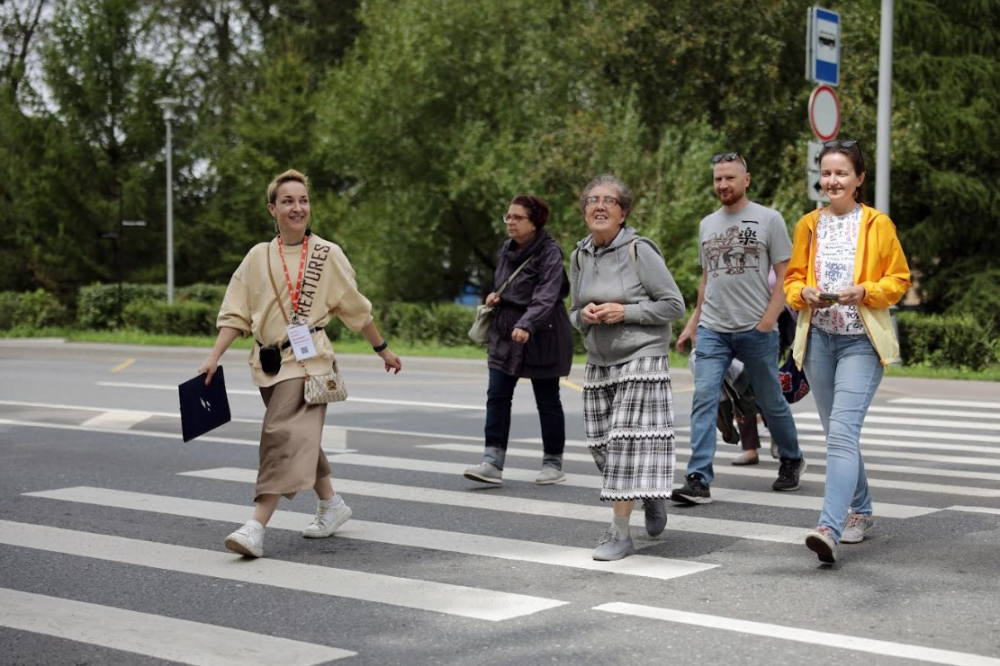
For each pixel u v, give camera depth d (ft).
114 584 19.24
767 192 88.07
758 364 26.94
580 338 81.56
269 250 21.50
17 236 130.00
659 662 14.89
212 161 133.49
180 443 36.86
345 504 24.29
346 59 111.04
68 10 128.67
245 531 20.97
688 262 76.95
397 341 87.15
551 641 15.84
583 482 29.50
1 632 16.46
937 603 17.81
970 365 65.00
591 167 82.33
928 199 90.99
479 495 27.63
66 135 128.47
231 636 16.21
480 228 101.30
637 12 86.33
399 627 16.61
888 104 60.34
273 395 21.27
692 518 24.76
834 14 52.03
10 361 78.28
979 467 32.19
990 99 89.20
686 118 88.28
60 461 33.12
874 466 32.35
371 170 99.25
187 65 132.98
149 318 103.86
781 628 16.42
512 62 95.76
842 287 20.89
